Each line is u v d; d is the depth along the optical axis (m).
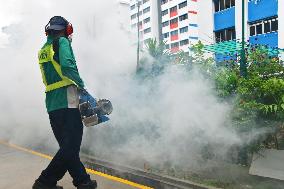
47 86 2.89
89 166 5.50
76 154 2.90
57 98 2.83
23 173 4.02
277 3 25.03
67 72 2.65
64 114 2.83
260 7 26.44
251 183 4.86
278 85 4.81
